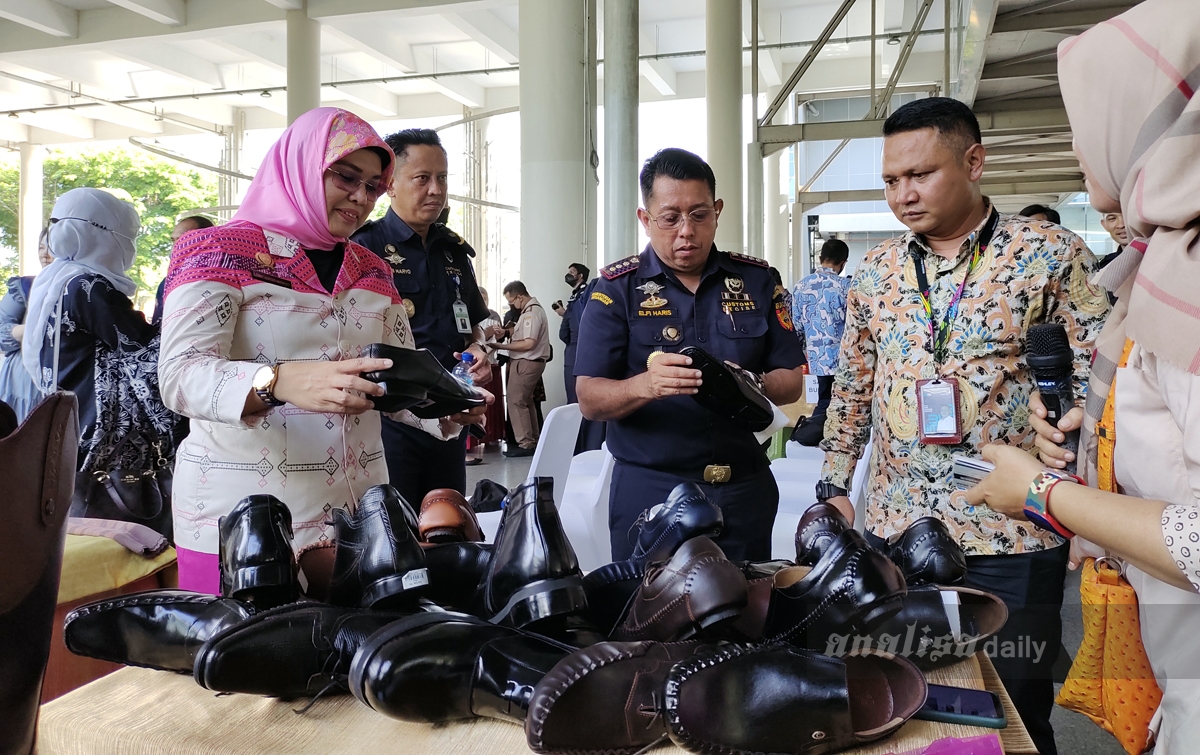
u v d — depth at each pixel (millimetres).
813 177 12328
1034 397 1186
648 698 724
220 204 18531
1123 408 854
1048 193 12250
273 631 832
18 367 2971
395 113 17969
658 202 1702
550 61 6320
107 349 2148
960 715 818
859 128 8844
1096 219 15930
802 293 5223
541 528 861
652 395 1557
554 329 6801
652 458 1722
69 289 2107
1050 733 1516
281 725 837
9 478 627
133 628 918
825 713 719
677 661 751
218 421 1201
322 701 889
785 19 14133
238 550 949
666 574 823
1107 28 792
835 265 5398
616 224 6777
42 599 674
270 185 1440
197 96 16266
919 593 936
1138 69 757
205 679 801
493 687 777
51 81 16812
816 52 8867
